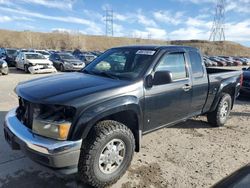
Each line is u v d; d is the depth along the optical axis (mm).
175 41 113812
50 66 18906
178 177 3916
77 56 26656
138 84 3900
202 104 5383
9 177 3719
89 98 3312
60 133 3115
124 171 3703
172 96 4449
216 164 4367
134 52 4539
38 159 3191
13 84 12258
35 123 3270
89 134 3350
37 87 3660
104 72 4355
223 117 6262
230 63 45719
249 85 10008
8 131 3564
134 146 3803
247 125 6602
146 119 4102
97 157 3346
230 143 5316
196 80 5031
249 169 2186
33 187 3510
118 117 3842
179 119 4844
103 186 3518
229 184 2004
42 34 102188
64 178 3732
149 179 3824
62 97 3258
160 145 5070
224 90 6176
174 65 4578
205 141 5375
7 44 92875
